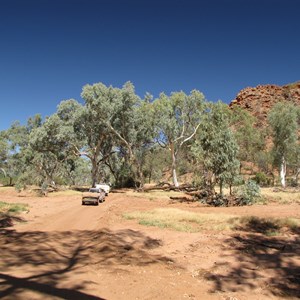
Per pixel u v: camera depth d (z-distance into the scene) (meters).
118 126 51.03
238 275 9.04
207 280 8.62
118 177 61.69
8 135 75.06
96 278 8.34
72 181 81.44
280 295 7.54
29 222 18.44
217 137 28.92
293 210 23.91
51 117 48.97
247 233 15.37
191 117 52.75
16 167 76.81
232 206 28.16
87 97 46.75
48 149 52.31
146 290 7.59
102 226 16.73
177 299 7.15
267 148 72.50
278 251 11.83
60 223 18.27
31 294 6.70
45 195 43.38
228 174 28.48
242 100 124.12
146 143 54.09
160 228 16.84
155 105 51.66
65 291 7.09
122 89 48.69
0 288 6.98
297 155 54.81
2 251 10.96
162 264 10.12
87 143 53.34
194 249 12.31
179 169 70.00
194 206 28.58
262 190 43.25
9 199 36.94
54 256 10.57
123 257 10.77
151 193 44.00
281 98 117.19
